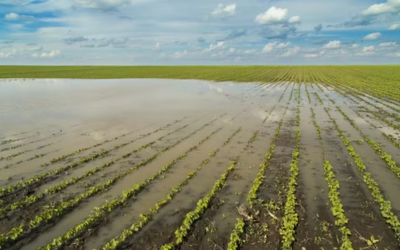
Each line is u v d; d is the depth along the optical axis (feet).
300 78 238.07
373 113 93.35
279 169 50.55
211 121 85.76
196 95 140.67
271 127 78.23
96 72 359.25
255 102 119.03
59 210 37.63
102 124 82.74
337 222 34.47
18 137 70.23
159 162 54.34
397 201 39.88
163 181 46.55
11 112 100.01
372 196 40.98
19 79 254.47
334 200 39.17
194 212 36.52
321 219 35.91
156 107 108.88
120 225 35.45
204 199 39.70
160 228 34.68
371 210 37.65
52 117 91.91
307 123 82.07
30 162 54.65
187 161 54.65
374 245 31.17
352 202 39.65
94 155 56.70
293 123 82.17
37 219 35.81
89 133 73.61
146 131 75.36
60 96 139.54
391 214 35.70
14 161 55.16
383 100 119.65
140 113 97.91
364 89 155.53
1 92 157.17
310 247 31.19
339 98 127.34
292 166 50.01
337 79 222.89
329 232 33.47
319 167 51.13
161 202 39.55
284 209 38.04
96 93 150.51
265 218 36.40
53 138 69.41
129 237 33.17
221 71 354.54
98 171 50.57
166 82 214.90
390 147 60.95
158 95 141.38
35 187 44.83
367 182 44.16
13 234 33.24
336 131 73.67
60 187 44.11
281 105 111.55
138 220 36.32
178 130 76.07
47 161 55.06
